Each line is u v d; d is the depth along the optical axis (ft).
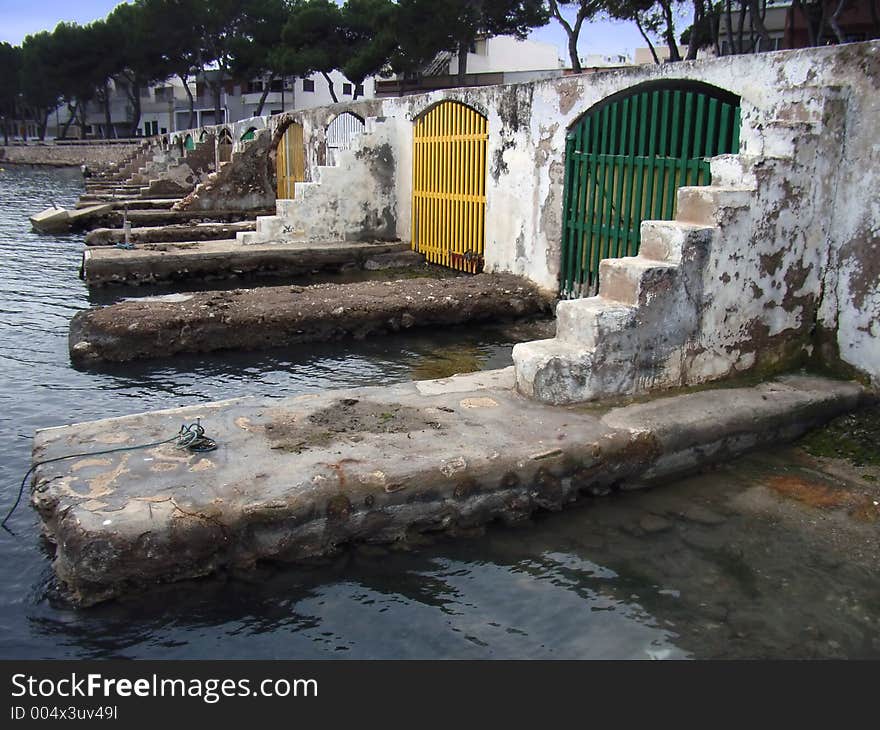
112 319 30.83
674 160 28.07
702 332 22.18
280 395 27.02
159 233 55.52
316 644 14.07
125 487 15.88
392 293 35.78
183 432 17.63
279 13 150.30
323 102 190.19
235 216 71.77
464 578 15.96
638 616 14.76
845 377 23.24
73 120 272.72
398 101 49.44
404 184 50.06
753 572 16.03
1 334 34.01
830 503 18.61
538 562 16.49
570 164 33.88
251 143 72.79
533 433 18.89
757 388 22.47
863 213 22.17
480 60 155.43
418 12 99.71
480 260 42.19
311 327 33.12
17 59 246.68
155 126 241.76
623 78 30.07
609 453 18.78
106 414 25.02
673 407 20.80
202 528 15.10
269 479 16.20
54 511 15.33
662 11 78.28
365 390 21.80
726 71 25.58
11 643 13.91
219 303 33.47
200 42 164.96
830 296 23.39
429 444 18.02
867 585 15.53
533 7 103.09
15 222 78.07
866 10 66.64
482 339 33.94
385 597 15.34
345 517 16.37
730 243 21.76
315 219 50.16
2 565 16.02
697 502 18.88
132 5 190.39
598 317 20.62
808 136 21.89
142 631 14.30
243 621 14.61
